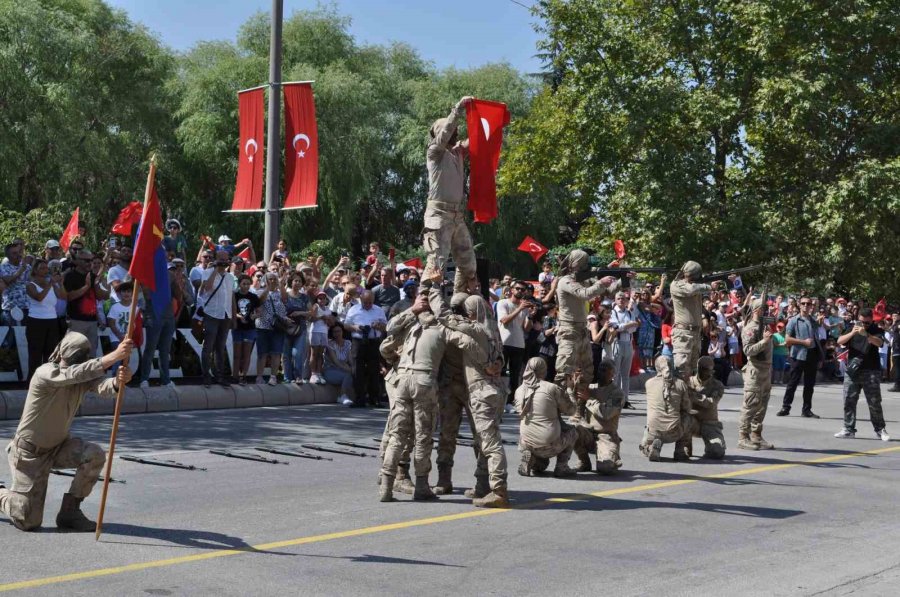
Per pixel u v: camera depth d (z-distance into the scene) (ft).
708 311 71.20
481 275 44.75
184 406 49.06
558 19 109.91
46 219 93.30
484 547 24.38
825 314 92.99
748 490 33.53
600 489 32.94
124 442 38.52
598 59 110.42
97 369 23.57
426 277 31.19
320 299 55.06
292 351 55.67
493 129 38.86
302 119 57.31
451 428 31.37
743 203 104.12
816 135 106.32
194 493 29.76
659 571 22.48
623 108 107.86
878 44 105.81
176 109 147.64
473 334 29.60
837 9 103.04
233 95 140.15
